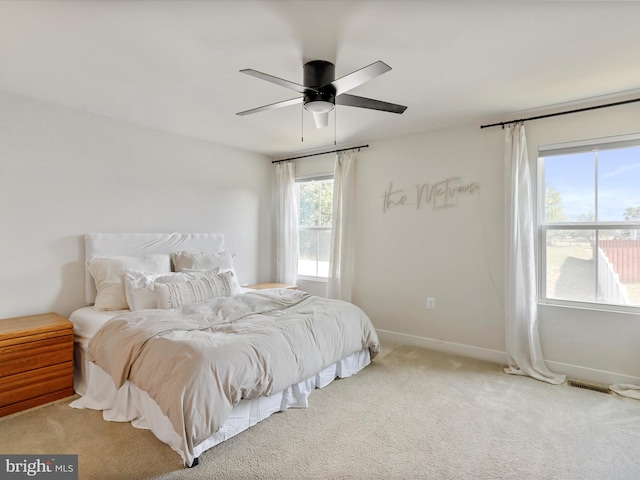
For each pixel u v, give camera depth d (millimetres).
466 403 2541
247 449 1978
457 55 2203
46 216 3006
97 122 3318
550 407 2484
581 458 1917
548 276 3191
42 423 2225
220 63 2309
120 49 2133
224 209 4504
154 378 1907
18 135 2848
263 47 2107
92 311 2965
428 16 1796
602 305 2936
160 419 2004
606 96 2848
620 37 1988
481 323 3484
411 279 3928
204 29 1916
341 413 2389
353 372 3080
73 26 1884
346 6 1714
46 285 3004
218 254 3906
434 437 2111
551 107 3094
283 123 3598
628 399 2598
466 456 1932
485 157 3467
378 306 4176
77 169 3188
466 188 3572
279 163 5066
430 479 1751
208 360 1885
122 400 2268
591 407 2480
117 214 3473
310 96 2238
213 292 3146
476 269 3514
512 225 3189
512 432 2168
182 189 4039
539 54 2188
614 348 2852
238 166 4664
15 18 1805
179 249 3855
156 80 2570
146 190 3703
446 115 3326
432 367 3238
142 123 3588
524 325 3152
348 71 2414
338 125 3643
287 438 2090
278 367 2189
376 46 2098
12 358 2350
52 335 2523
